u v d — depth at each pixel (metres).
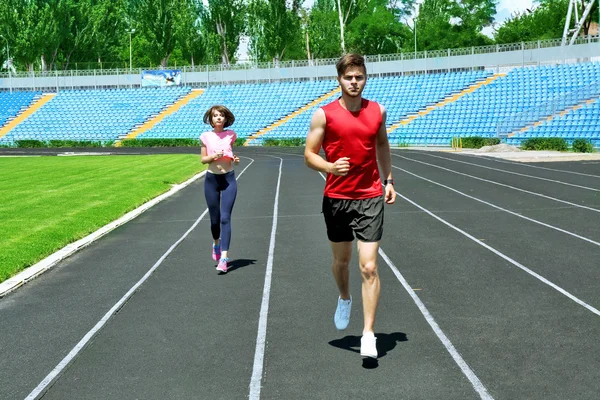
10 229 10.77
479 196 14.61
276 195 15.88
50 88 56.84
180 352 4.84
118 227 11.34
